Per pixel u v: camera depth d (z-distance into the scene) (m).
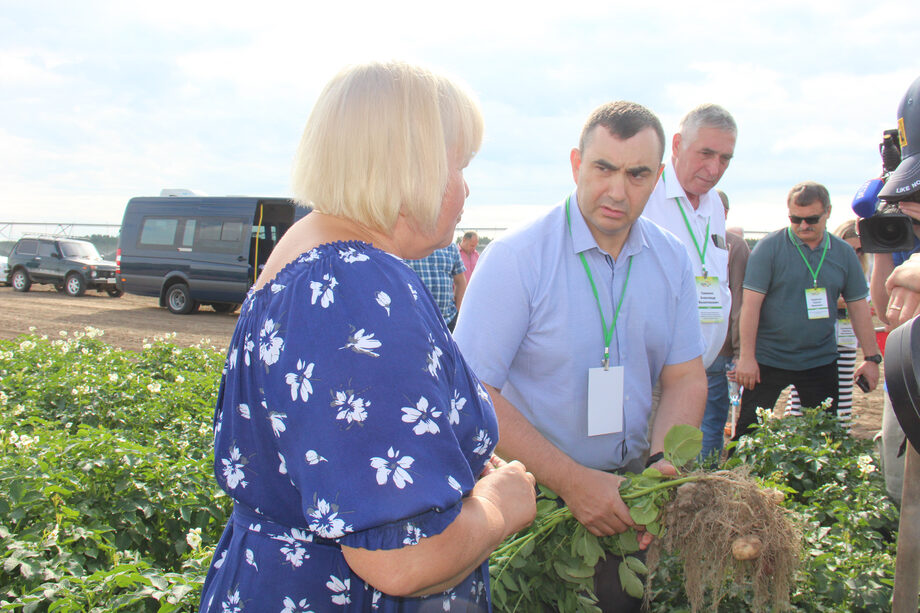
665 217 4.18
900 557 1.64
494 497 1.48
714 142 3.95
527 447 2.37
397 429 1.17
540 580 2.40
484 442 1.46
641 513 2.22
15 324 15.20
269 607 1.34
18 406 4.99
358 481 1.15
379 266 1.28
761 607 2.08
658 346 2.71
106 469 3.54
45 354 7.38
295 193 1.42
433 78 1.39
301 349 1.21
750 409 5.45
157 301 21.11
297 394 1.20
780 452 4.43
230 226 17.00
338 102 1.34
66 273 21.95
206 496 3.63
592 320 2.56
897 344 1.56
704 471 2.27
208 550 2.93
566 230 2.59
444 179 1.36
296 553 1.34
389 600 1.37
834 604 2.78
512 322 2.49
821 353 5.25
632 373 2.68
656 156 2.43
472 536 1.28
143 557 3.32
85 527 3.20
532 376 2.62
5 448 3.80
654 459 2.64
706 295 4.19
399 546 1.17
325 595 1.34
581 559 2.39
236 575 1.38
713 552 2.07
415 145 1.32
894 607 1.66
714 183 4.11
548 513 2.43
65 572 2.84
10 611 2.58
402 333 1.22
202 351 8.51
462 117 1.43
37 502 3.10
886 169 2.46
